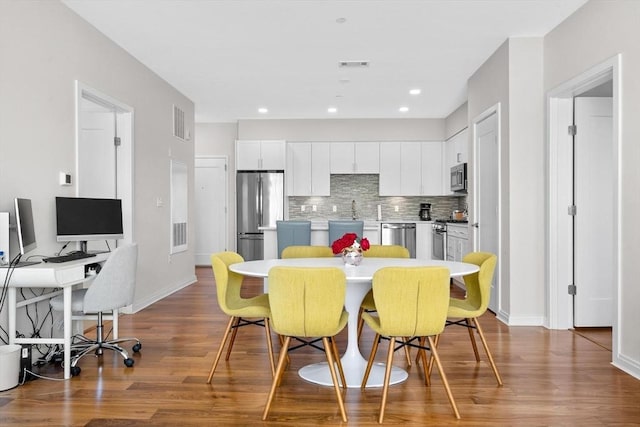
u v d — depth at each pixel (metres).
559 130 4.24
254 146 8.28
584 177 4.23
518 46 4.39
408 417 2.42
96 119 4.79
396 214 8.63
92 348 3.34
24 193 3.21
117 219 4.06
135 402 2.62
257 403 2.61
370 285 3.17
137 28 4.18
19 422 2.36
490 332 4.16
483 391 2.78
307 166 8.35
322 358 3.45
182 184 6.49
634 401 2.62
